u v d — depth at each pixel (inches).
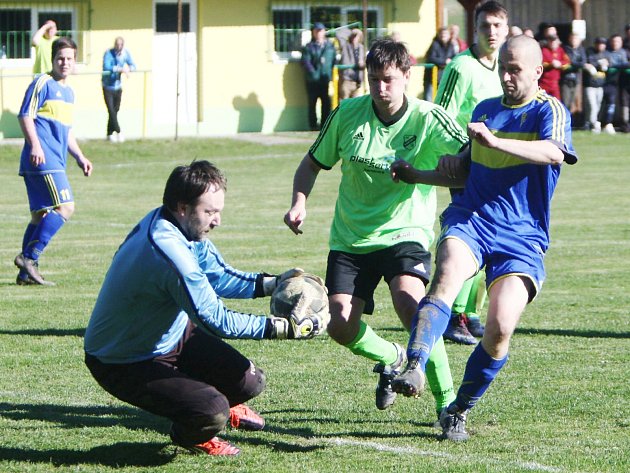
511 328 518.0
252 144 2583.7
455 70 798.5
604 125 2743.6
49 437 560.7
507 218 536.1
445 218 547.5
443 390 573.0
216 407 505.0
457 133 588.7
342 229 603.5
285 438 558.3
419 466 504.4
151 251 484.7
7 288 1040.2
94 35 2704.2
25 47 2657.5
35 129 1048.2
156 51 2783.0
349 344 589.9
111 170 2229.3
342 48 2689.5
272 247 1272.1
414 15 2918.3
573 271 1109.1
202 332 534.9
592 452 527.2
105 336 504.4
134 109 2768.2
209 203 489.1
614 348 773.9
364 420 596.1
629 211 1590.8
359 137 594.9
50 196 1055.6
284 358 754.8
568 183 1952.5
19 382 685.9
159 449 538.6
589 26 3002.0
